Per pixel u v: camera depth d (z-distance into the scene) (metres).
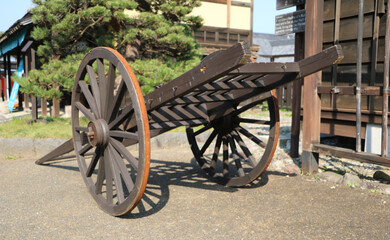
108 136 3.32
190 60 8.16
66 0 6.99
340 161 5.30
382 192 3.78
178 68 7.74
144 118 2.84
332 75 5.46
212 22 13.05
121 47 8.56
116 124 3.28
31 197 3.78
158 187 4.16
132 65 6.86
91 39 8.91
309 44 4.66
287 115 10.91
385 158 3.80
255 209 3.34
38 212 3.32
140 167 2.85
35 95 7.09
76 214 3.27
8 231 2.87
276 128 3.73
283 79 3.17
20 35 9.15
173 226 2.96
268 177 4.55
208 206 3.46
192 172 4.92
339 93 4.34
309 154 4.60
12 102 11.59
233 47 2.40
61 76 6.86
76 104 3.90
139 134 2.85
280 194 3.81
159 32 7.46
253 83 3.29
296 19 5.47
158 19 7.58
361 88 4.11
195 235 2.77
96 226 2.98
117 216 3.21
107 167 3.35
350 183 4.08
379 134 4.94
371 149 5.04
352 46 5.19
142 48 8.61
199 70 2.71
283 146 6.31
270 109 3.79
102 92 3.46
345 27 5.24
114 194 3.95
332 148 4.34
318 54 2.86
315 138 4.61
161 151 6.51
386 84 3.84
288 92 12.38
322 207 3.37
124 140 3.67
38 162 5.25
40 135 6.34
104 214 3.27
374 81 4.95
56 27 6.82
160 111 3.55
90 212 3.33
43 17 7.08
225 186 4.20
